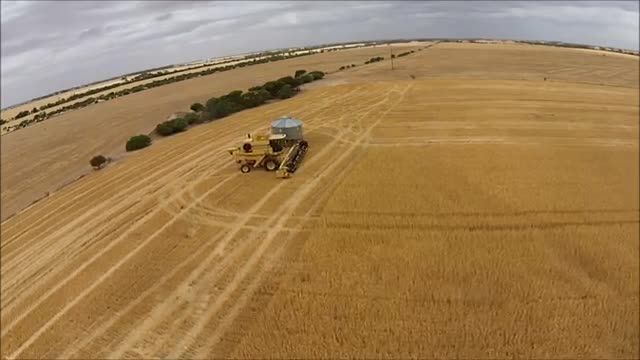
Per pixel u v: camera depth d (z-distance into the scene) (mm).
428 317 12188
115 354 12195
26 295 15781
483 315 12211
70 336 13172
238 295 13727
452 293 12992
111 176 26219
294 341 11727
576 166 21469
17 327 14031
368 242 15578
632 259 14492
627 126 28297
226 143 28750
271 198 19484
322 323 12227
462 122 29172
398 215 17141
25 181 30516
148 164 26969
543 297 12828
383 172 21109
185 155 27406
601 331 11727
